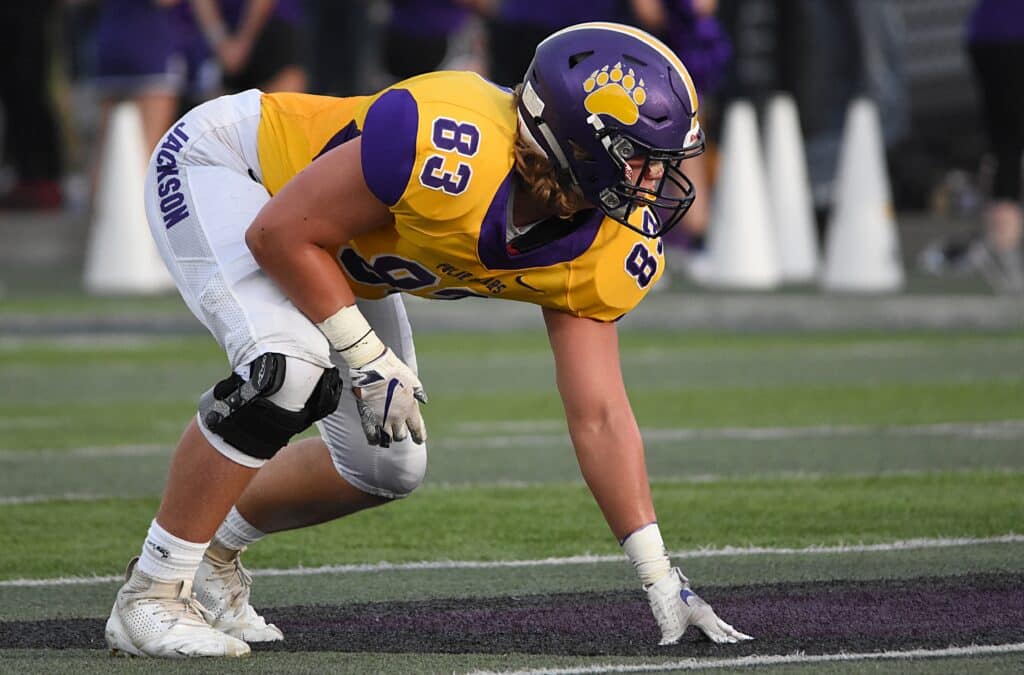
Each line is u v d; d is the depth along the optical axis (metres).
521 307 47.12
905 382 34.06
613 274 14.19
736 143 57.16
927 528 19.44
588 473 14.48
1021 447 25.61
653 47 13.62
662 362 38.38
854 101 56.31
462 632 14.92
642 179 13.60
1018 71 48.62
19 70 65.56
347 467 15.32
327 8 64.94
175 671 13.62
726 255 56.94
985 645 14.13
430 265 14.18
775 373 35.97
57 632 15.10
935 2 74.88
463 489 22.39
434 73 14.10
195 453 14.08
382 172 13.52
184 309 46.00
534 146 13.59
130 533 19.64
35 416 29.47
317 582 17.16
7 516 20.58
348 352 13.94
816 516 20.27
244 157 15.20
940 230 66.75
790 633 14.65
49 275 59.94
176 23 56.03
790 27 64.94
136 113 53.78
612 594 16.39
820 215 68.69
